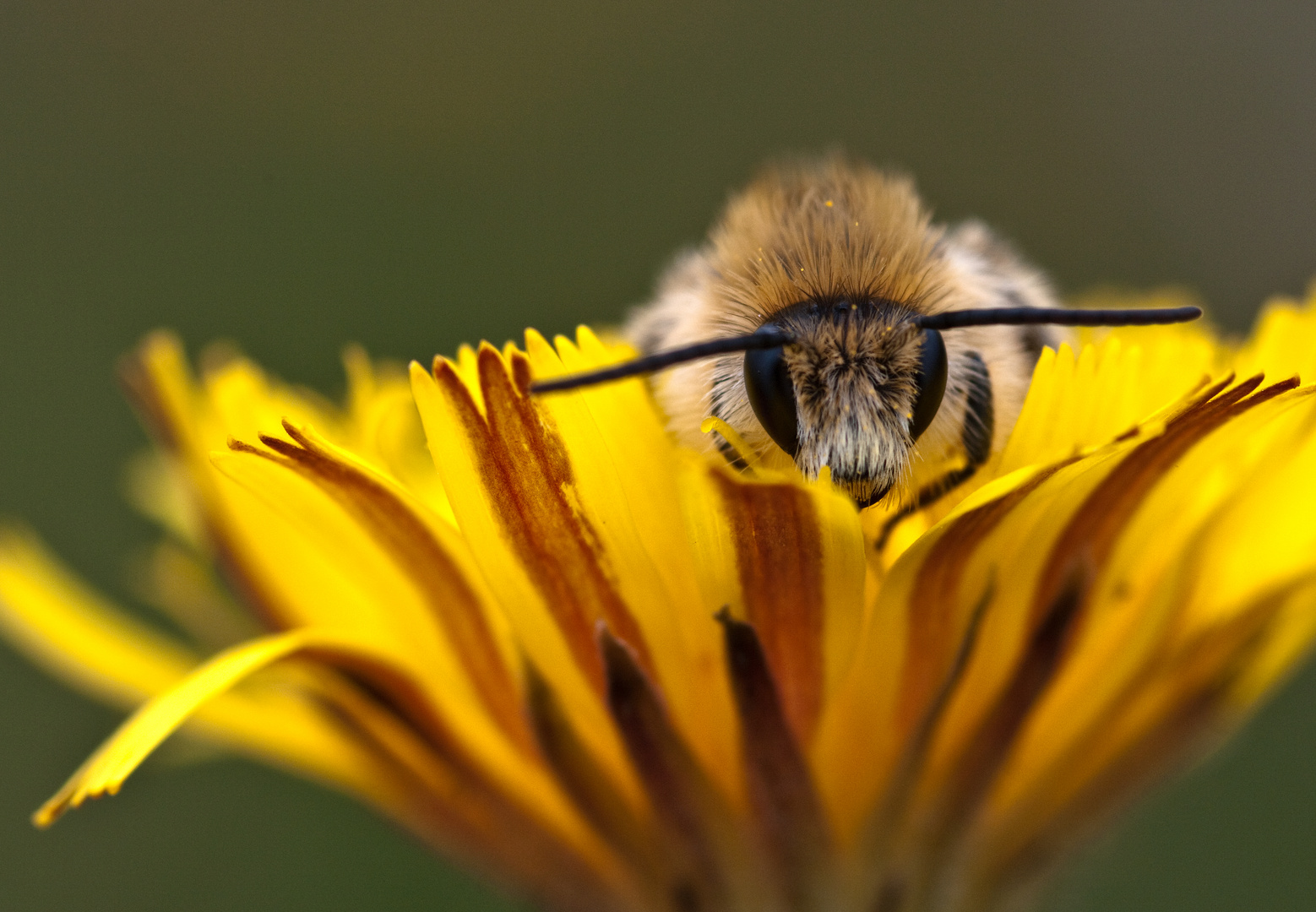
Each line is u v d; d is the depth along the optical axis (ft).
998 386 0.23
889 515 0.22
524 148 0.49
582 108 0.50
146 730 0.21
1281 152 0.50
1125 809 0.23
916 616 0.22
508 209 0.47
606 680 0.22
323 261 0.45
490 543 0.21
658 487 0.22
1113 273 0.50
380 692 0.23
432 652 0.23
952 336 0.23
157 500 0.26
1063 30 0.52
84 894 0.34
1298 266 0.48
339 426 0.25
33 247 0.44
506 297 0.46
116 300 0.44
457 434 0.21
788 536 0.21
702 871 0.23
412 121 0.48
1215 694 0.23
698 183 0.50
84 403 0.42
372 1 0.49
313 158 0.47
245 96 0.47
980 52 0.52
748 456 0.21
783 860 0.23
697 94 0.51
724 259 0.23
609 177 0.49
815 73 0.52
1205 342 0.23
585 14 0.51
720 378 0.23
